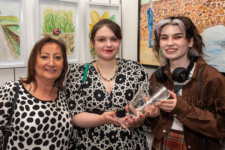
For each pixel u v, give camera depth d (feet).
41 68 3.08
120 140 3.52
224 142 3.70
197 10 4.14
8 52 4.41
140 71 3.86
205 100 3.25
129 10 6.08
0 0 4.18
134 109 3.08
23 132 2.89
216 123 3.01
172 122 3.57
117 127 3.60
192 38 3.56
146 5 5.35
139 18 5.60
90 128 3.66
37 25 4.64
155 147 3.90
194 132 3.35
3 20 4.26
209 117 3.05
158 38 3.90
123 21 6.37
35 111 3.01
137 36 5.82
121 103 3.59
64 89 3.68
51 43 3.15
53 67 3.11
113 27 3.51
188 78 3.50
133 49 6.10
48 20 4.81
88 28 5.44
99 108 3.61
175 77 3.33
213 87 3.17
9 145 2.96
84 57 5.72
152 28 5.21
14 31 4.42
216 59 3.91
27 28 4.70
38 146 3.01
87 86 3.67
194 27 3.56
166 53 3.57
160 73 3.75
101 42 3.57
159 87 3.13
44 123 3.02
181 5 4.46
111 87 3.70
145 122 3.80
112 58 3.71
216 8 3.79
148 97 3.10
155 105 3.14
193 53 3.69
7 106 2.95
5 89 3.01
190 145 3.32
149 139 5.70
